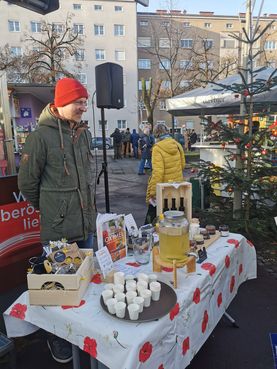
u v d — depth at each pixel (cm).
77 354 155
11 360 162
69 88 187
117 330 121
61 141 196
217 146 568
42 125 197
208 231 217
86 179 214
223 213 450
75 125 204
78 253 157
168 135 346
